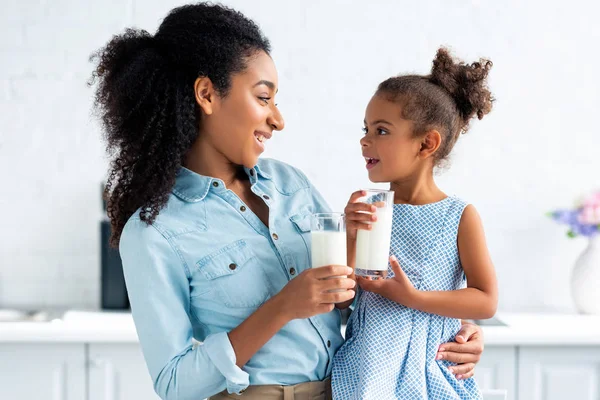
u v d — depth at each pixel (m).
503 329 2.44
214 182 1.29
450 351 1.36
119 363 2.41
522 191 2.88
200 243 1.25
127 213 1.27
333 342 1.34
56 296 2.79
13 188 2.77
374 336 1.32
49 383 2.40
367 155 1.47
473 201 2.88
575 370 2.46
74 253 2.79
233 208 1.29
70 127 2.78
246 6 2.79
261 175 1.38
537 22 2.85
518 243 2.88
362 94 2.83
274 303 1.16
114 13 2.77
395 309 1.34
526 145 2.87
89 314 2.58
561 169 2.88
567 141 2.88
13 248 2.78
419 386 1.31
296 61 2.82
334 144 2.84
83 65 2.78
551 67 2.86
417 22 2.83
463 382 1.37
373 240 1.29
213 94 1.25
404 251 1.40
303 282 1.14
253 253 1.27
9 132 2.77
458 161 2.87
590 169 2.88
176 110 1.24
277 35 2.80
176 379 1.18
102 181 2.78
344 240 1.20
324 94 2.83
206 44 1.23
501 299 2.88
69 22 2.76
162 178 1.24
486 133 2.87
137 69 1.24
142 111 1.25
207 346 1.17
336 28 2.82
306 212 1.40
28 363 2.39
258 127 1.26
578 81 2.87
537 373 2.46
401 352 1.32
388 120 1.43
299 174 1.48
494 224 2.88
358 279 1.32
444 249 1.38
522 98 2.86
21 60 2.76
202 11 1.27
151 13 2.77
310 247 1.35
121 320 2.49
